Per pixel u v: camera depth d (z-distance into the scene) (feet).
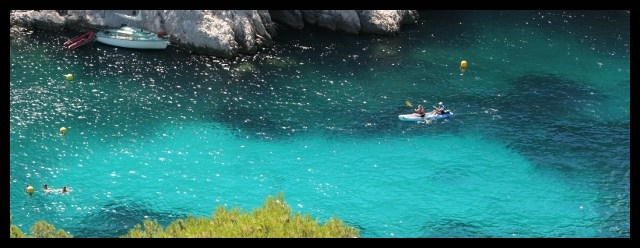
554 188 199.52
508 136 224.53
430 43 287.48
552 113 238.48
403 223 183.83
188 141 215.51
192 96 239.09
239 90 245.04
